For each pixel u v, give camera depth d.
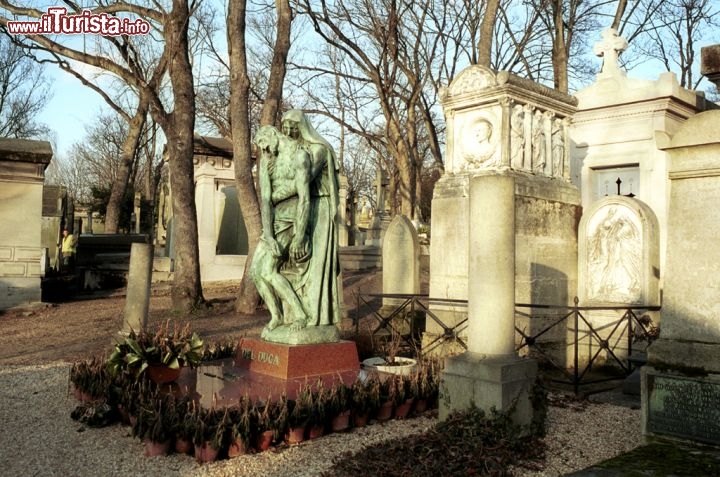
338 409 6.27
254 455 5.60
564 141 11.48
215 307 15.49
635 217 10.45
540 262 10.38
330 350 7.52
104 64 15.51
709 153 5.30
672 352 5.38
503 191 6.20
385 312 12.41
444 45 25.62
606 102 13.47
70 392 7.90
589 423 6.87
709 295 5.25
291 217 7.63
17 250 16.20
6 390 8.11
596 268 10.87
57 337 12.41
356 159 57.00
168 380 6.99
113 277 21.70
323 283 7.69
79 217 40.88
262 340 7.75
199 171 22.23
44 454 5.68
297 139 7.81
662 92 12.72
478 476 5.11
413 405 7.00
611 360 10.37
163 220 33.09
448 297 10.41
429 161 51.94
